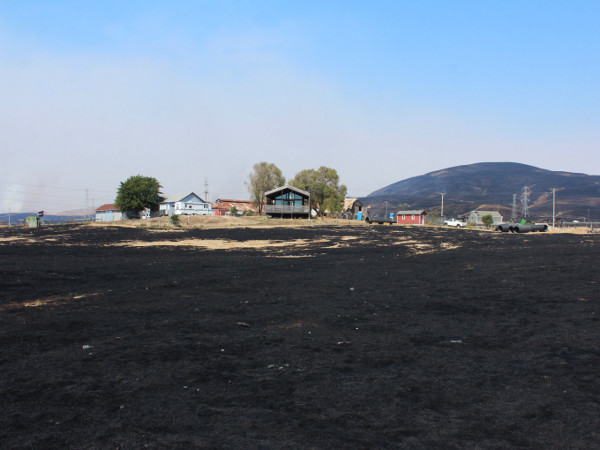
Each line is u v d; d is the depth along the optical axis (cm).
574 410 475
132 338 807
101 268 1950
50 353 712
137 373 614
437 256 2458
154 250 2941
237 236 4166
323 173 10344
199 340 791
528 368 612
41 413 481
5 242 3378
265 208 7731
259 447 403
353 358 675
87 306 1117
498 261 2088
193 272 1822
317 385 561
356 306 1092
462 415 468
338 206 9075
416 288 1359
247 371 619
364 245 3359
